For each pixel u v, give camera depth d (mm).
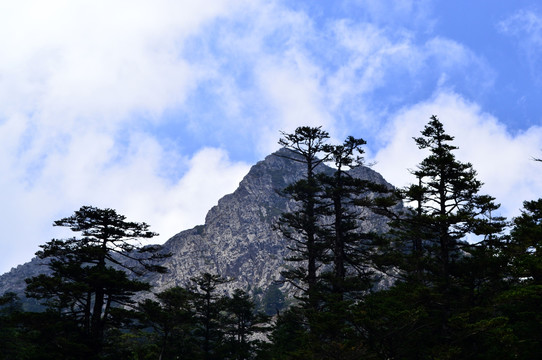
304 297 39031
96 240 37781
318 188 42562
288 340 40094
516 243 25406
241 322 62938
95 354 34531
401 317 23797
